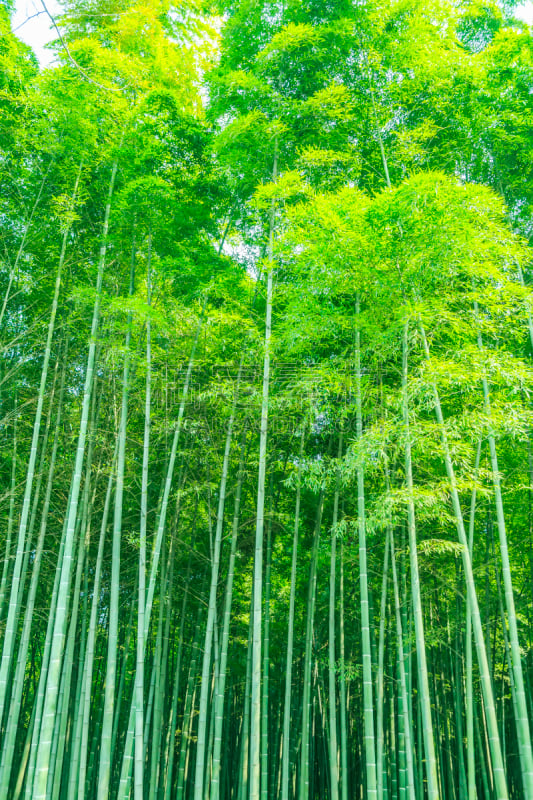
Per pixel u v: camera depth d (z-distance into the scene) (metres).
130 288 7.25
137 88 7.45
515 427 5.82
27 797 6.43
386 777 7.48
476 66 7.61
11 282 7.55
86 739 6.63
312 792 8.91
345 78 7.77
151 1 7.44
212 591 6.96
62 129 7.26
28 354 7.80
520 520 8.20
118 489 6.67
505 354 5.96
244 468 8.44
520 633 9.30
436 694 9.02
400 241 5.79
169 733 7.93
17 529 8.05
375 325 6.25
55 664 5.82
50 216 7.60
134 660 8.95
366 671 5.65
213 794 6.30
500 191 7.58
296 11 7.73
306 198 7.35
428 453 5.91
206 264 7.51
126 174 7.47
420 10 7.58
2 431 7.93
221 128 8.12
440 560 8.28
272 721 9.36
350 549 8.16
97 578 7.16
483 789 8.25
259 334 6.72
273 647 9.56
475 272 5.91
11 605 6.46
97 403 8.08
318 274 6.27
